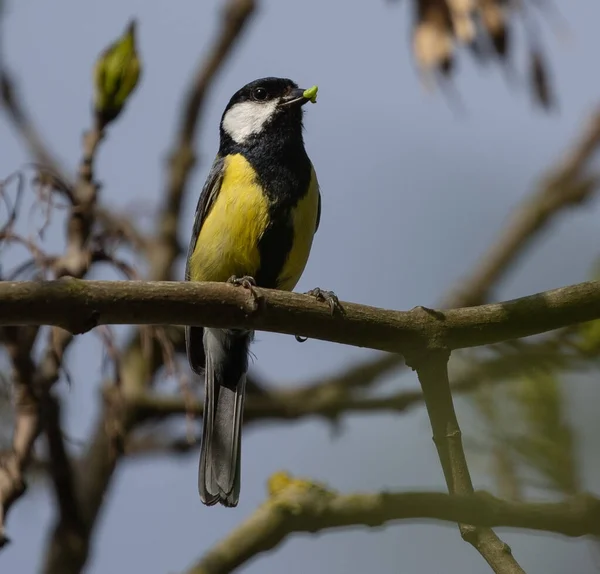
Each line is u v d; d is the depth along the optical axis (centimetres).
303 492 736
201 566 719
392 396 943
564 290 666
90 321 614
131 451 1034
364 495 729
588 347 691
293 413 977
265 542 728
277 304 648
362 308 658
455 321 652
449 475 609
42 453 906
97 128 802
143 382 961
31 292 600
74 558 803
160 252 1079
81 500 870
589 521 508
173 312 630
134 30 786
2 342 755
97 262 832
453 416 624
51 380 765
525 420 650
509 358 682
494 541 550
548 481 631
